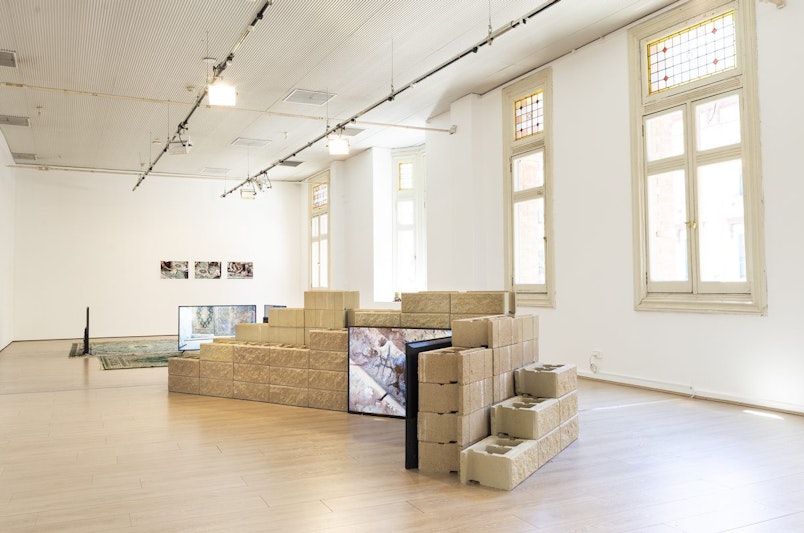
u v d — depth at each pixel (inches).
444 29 306.7
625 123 304.8
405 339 223.8
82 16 283.0
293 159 609.6
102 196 648.4
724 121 259.4
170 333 673.0
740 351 248.1
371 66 356.5
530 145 370.6
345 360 237.3
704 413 227.9
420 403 156.6
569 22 301.4
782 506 128.9
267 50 329.1
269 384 257.4
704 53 269.4
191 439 191.8
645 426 205.8
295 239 743.7
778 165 235.5
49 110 427.2
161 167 634.2
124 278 654.5
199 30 300.7
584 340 327.0
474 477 145.2
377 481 147.6
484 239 412.2
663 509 126.9
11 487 143.9
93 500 134.6
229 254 708.0
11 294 583.5
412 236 572.7
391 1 275.9
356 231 604.7
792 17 231.3
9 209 556.7
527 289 372.2
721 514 124.2
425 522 120.2
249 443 186.5
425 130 462.6
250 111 437.1
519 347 188.1
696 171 268.7
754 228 242.4
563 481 145.9
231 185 713.0
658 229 289.6
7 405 253.6
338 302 246.5
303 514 125.2
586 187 327.6
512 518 122.1
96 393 284.2
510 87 386.3
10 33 299.7
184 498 135.6
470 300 213.3
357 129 499.2
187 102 410.9
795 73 229.9
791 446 178.9
